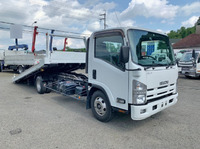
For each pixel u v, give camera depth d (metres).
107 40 3.87
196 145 3.22
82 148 3.10
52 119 4.52
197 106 5.75
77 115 4.85
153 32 4.03
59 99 6.70
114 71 3.70
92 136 3.57
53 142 3.31
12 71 18.38
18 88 8.94
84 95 5.15
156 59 3.89
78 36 6.77
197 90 8.32
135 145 3.22
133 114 3.35
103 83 4.02
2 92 7.89
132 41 3.47
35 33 8.57
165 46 4.29
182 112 5.13
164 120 4.49
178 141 3.38
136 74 3.27
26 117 4.64
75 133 3.70
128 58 3.26
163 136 3.59
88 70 4.50
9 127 3.97
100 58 4.07
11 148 3.09
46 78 7.36
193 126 4.11
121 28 3.54
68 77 6.31
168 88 4.04
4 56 14.91
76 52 6.96
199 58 10.88
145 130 3.88
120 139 3.45
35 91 8.24
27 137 3.50
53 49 6.48
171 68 4.10
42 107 5.59
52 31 6.41
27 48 15.10
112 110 4.08
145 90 3.39
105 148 3.11
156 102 3.62
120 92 3.62
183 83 10.34
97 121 4.39
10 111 5.12
